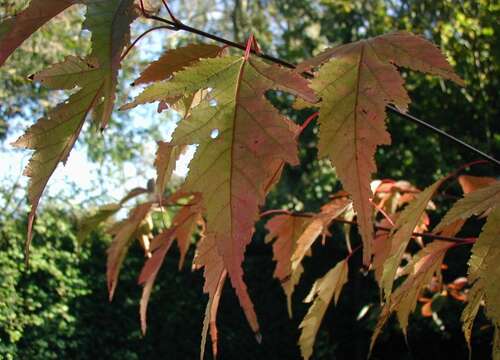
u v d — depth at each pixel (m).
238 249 0.49
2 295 5.36
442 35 3.80
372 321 5.48
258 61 0.55
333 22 6.38
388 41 0.59
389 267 0.87
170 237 1.27
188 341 6.39
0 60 0.54
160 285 6.43
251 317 0.49
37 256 5.70
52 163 0.56
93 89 0.58
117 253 1.40
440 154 5.45
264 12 7.17
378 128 0.55
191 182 0.50
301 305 6.60
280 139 0.50
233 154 0.50
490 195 0.72
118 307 6.20
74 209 6.15
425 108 5.39
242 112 0.51
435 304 2.16
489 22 3.63
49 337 5.66
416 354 5.96
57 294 5.82
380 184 1.46
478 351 5.66
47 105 5.52
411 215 0.88
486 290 0.69
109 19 0.49
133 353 6.14
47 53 5.26
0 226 5.51
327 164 6.38
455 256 5.32
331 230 5.94
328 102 0.56
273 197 6.54
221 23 7.24
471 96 4.62
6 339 5.38
